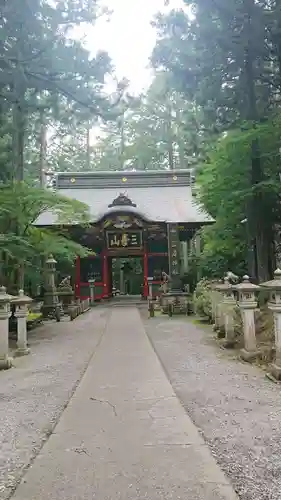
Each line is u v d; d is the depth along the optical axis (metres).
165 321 14.64
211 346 9.21
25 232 13.42
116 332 12.11
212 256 20.12
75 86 12.25
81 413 4.78
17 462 3.59
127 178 29.27
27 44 11.28
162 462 3.43
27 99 12.92
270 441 3.84
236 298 9.97
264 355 7.23
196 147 16.50
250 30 11.62
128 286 37.00
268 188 11.48
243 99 12.84
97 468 3.36
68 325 14.41
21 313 9.09
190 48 12.65
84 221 16.56
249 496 2.91
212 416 4.57
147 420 4.47
